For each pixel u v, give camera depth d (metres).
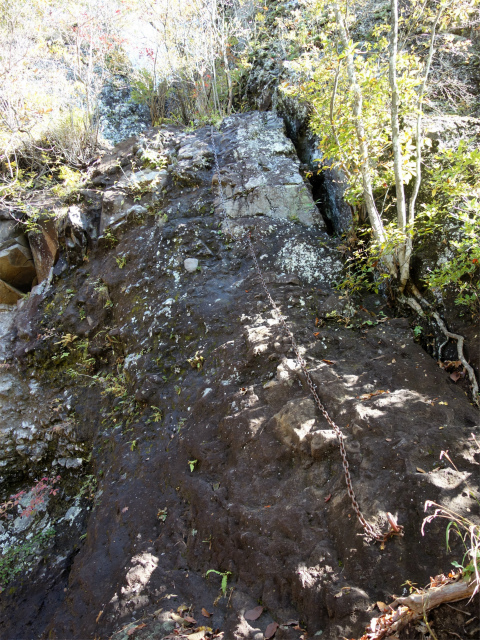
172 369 4.58
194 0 7.66
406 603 2.04
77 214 6.46
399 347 3.69
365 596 2.21
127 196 6.40
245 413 3.49
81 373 5.77
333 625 2.19
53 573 4.40
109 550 3.46
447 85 5.31
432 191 4.09
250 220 5.34
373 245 3.91
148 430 4.31
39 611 4.16
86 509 4.77
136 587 2.95
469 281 3.64
